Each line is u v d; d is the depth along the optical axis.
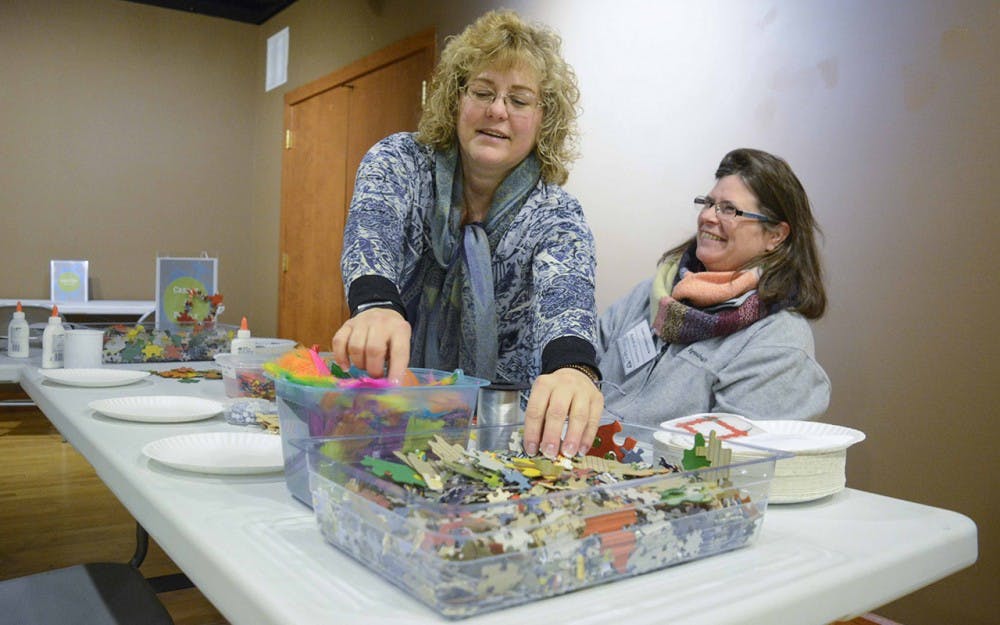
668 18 3.29
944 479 2.35
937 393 2.38
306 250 6.11
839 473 1.07
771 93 2.87
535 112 1.47
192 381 2.05
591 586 0.71
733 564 0.80
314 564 0.74
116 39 6.41
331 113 5.78
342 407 0.90
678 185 3.26
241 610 0.69
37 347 2.67
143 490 0.98
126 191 6.49
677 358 2.15
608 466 0.89
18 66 6.09
